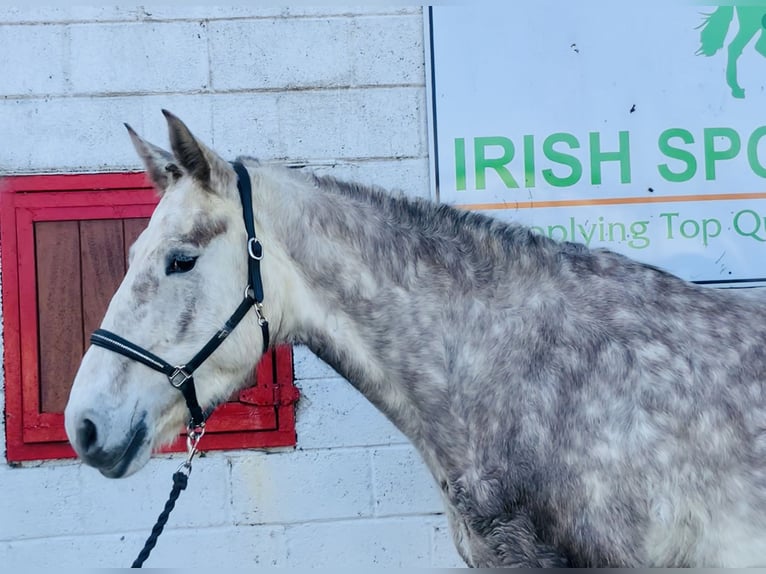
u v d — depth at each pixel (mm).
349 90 2840
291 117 2834
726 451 1526
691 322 1618
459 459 1648
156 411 1667
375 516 2787
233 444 2746
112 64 2797
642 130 2818
